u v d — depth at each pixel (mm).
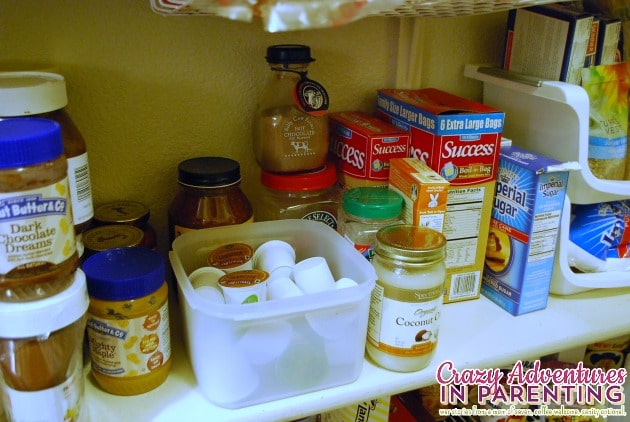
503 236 741
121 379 568
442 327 716
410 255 583
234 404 570
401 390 626
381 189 713
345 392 601
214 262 654
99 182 739
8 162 418
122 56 700
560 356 987
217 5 397
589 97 758
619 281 787
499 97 846
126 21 688
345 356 598
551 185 688
